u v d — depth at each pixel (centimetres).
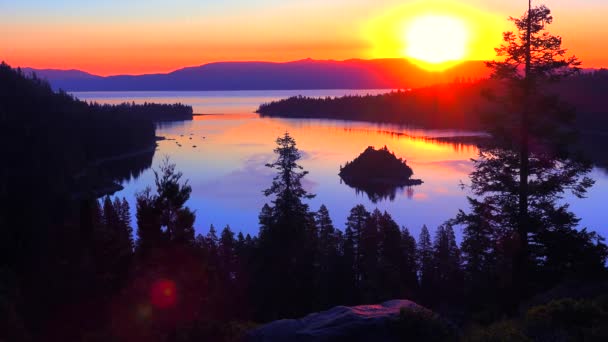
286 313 3231
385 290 4344
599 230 8556
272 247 3312
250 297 3453
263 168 16388
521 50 2034
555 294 1952
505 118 2141
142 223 1731
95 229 3303
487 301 2234
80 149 17762
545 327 1143
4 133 13925
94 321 2331
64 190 10206
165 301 1664
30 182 9312
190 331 1598
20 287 2809
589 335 1070
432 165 17500
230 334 1584
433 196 13100
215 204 11794
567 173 2033
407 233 6006
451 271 5334
